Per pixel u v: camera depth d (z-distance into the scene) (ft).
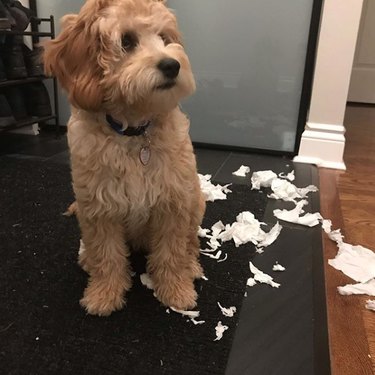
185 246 3.43
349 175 6.54
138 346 2.94
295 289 3.63
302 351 2.94
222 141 7.52
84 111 3.02
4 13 6.34
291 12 6.62
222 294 3.53
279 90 7.01
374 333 3.15
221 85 7.22
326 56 6.54
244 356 2.88
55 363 2.77
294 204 5.32
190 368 2.77
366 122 10.52
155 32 3.00
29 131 8.05
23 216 4.79
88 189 3.03
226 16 6.85
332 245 4.40
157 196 3.10
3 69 6.60
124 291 3.46
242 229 4.53
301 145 6.99
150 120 3.05
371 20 12.66
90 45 2.77
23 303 3.35
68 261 3.95
